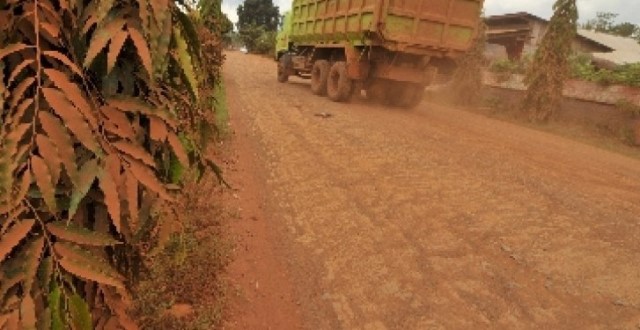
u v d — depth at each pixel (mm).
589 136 15422
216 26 6781
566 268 4992
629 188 8672
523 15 30641
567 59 16922
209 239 4547
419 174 7918
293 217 5793
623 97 15648
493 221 6113
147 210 1421
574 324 4043
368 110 14312
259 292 4051
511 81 19766
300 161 8164
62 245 1232
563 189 7910
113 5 1275
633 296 4551
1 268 1182
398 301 4180
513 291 4465
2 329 1134
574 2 16625
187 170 1543
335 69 15289
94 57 1234
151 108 1374
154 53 1289
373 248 5121
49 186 1147
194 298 3648
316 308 3959
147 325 3072
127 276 1724
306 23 17609
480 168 8695
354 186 7090
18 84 1204
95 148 1195
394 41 12648
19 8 1248
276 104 14086
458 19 12953
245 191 6410
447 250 5203
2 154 1105
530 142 12711
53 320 1200
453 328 3861
